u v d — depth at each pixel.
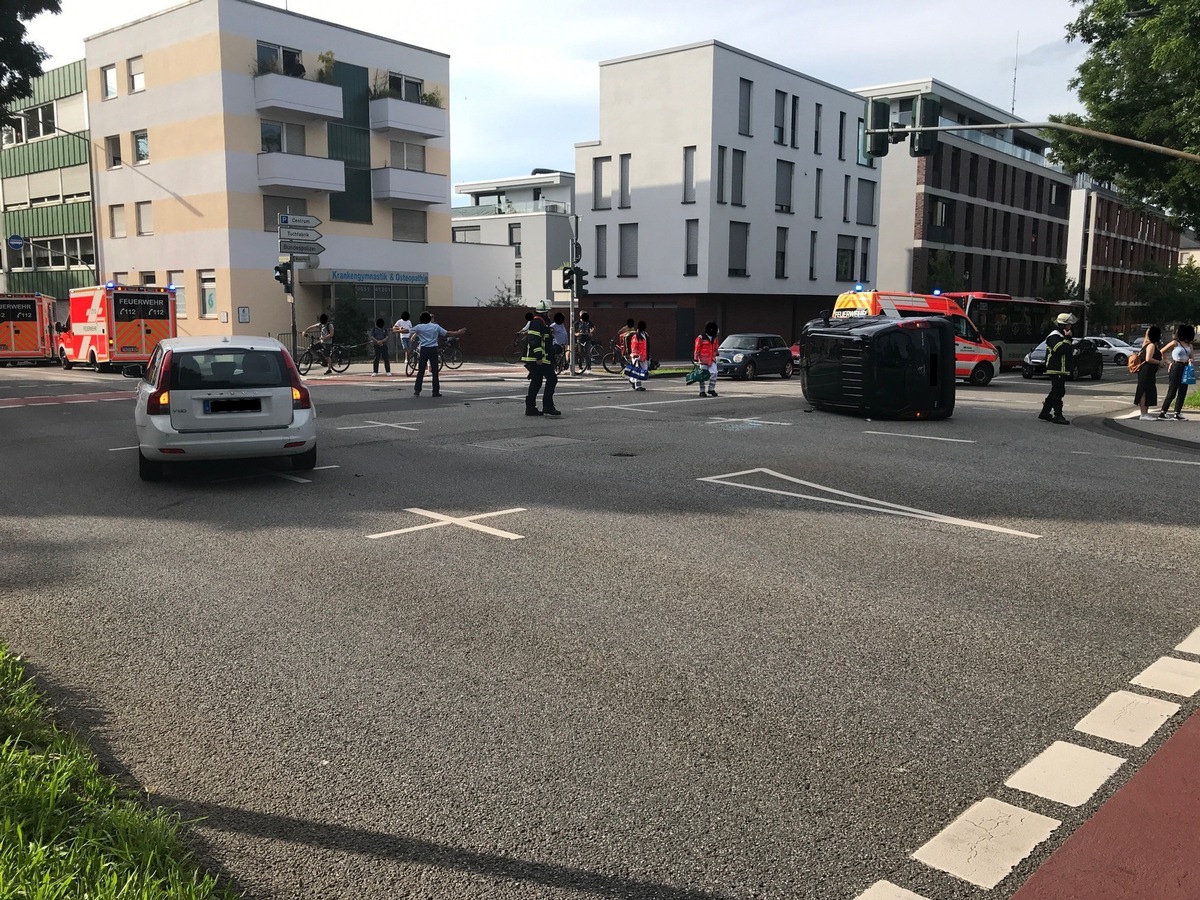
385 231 40.47
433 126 40.53
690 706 4.50
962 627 5.61
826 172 46.84
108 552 7.36
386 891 3.05
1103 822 3.45
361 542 7.66
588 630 5.55
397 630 5.57
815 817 3.51
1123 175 27.05
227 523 8.36
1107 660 5.08
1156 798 3.62
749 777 3.81
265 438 10.20
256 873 3.14
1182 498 9.48
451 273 43.31
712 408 18.64
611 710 4.45
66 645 5.31
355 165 39.09
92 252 42.28
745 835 3.39
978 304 36.81
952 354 16.83
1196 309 72.25
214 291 36.47
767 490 9.84
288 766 3.91
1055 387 16.55
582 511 8.82
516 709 4.46
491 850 3.29
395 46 40.06
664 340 40.75
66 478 10.62
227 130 35.06
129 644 5.33
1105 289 64.56
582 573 6.75
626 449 12.74
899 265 54.44
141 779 3.78
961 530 8.07
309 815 3.52
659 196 42.19
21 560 7.13
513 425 15.45
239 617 5.80
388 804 3.60
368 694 4.65
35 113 44.12
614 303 44.62
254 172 35.94
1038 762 3.93
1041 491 9.84
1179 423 16.42
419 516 8.61
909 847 3.31
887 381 16.53
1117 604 6.04
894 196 54.25
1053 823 3.46
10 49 29.83
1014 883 3.09
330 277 37.81
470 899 3.01
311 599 6.16
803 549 7.43
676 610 5.92
